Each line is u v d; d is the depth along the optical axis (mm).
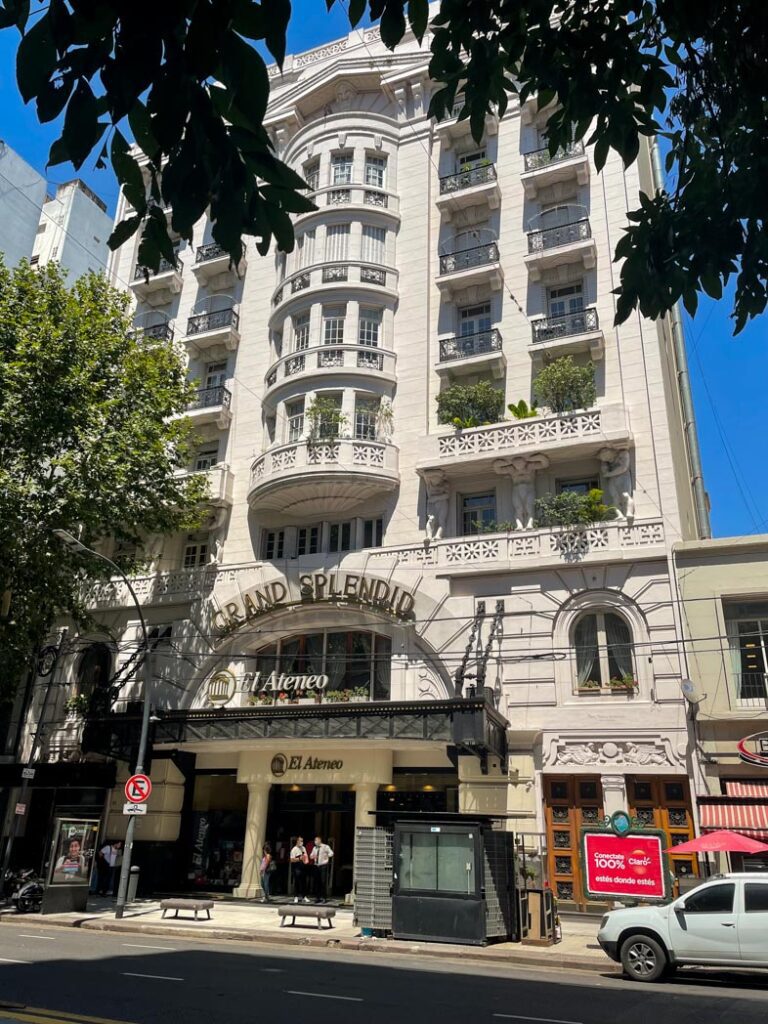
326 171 28703
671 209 5922
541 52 5227
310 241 27891
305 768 21875
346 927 17281
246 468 27281
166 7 3070
